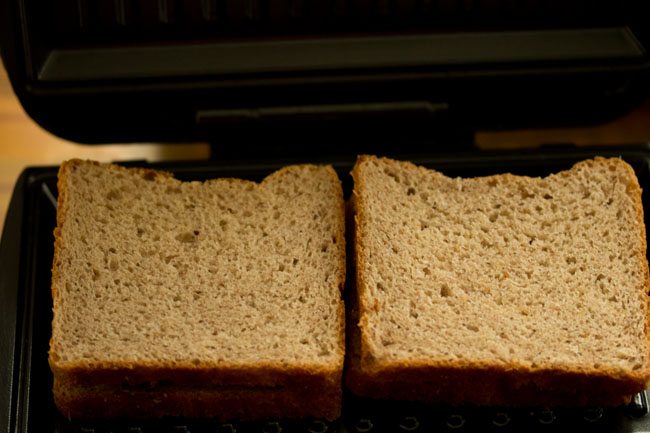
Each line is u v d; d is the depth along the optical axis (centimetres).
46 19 62
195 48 63
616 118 66
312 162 64
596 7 64
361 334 57
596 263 60
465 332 58
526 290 59
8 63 61
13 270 60
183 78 62
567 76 64
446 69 63
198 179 63
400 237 60
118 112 64
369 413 58
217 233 60
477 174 64
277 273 59
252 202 61
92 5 62
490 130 67
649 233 62
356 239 59
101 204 61
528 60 63
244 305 59
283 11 63
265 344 57
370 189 61
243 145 66
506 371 57
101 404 57
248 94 63
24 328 59
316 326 58
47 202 63
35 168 63
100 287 59
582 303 59
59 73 62
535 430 58
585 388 57
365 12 63
